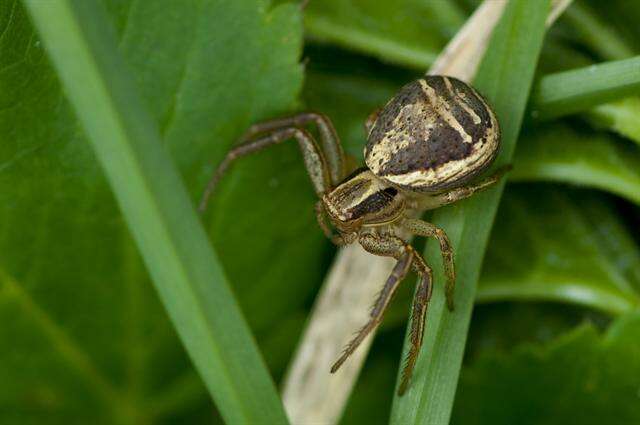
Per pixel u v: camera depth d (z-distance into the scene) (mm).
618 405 93
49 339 97
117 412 100
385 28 95
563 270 97
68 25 82
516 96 89
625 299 96
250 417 85
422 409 88
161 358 99
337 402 95
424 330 89
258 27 91
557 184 97
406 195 94
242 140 93
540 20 89
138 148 83
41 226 94
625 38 94
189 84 92
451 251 89
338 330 95
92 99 83
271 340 100
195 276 84
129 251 95
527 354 94
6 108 89
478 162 89
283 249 98
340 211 94
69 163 92
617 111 92
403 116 90
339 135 97
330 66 97
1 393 98
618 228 97
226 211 96
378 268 95
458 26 95
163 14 90
